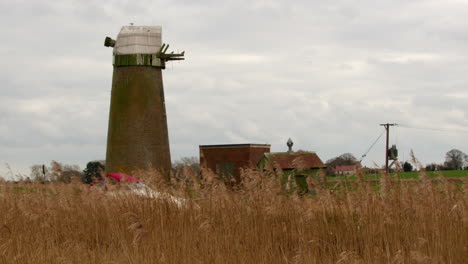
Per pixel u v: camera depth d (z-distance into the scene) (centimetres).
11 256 1374
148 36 4747
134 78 4666
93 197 1720
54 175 1905
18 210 1733
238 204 1552
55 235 1627
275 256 1321
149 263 1291
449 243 1271
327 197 1479
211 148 5019
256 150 4988
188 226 1497
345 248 1335
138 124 4603
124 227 1573
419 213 1387
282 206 1514
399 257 1177
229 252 1328
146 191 1678
